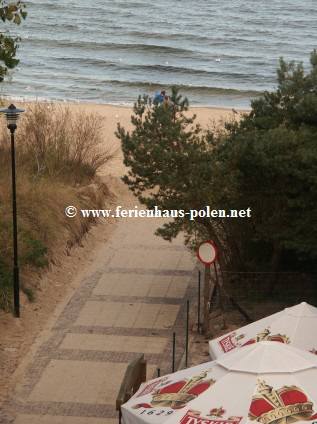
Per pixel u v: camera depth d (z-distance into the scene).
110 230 22.66
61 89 46.38
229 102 45.31
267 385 9.67
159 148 16.97
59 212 21.08
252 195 17.31
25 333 16.70
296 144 16.97
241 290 18.05
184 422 9.41
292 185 17.03
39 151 24.34
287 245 16.84
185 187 17.19
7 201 20.39
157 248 21.45
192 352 16.00
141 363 12.34
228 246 18.73
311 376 9.87
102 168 26.72
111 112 36.88
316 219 16.98
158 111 17.36
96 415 13.73
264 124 18.31
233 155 16.66
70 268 20.08
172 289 19.08
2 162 22.97
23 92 45.06
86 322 17.33
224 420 9.33
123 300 18.47
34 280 18.58
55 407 13.96
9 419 13.55
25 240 19.08
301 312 12.33
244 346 10.87
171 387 10.24
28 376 15.01
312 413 9.30
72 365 15.45
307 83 18.59
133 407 10.02
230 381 9.82
